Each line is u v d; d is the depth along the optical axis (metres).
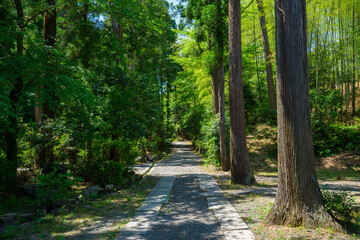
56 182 5.82
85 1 8.84
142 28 13.78
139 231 3.91
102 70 9.90
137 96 9.79
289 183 3.90
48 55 6.36
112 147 9.47
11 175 6.19
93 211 5.32
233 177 8.58
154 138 20.08
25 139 8.32
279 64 4.17
